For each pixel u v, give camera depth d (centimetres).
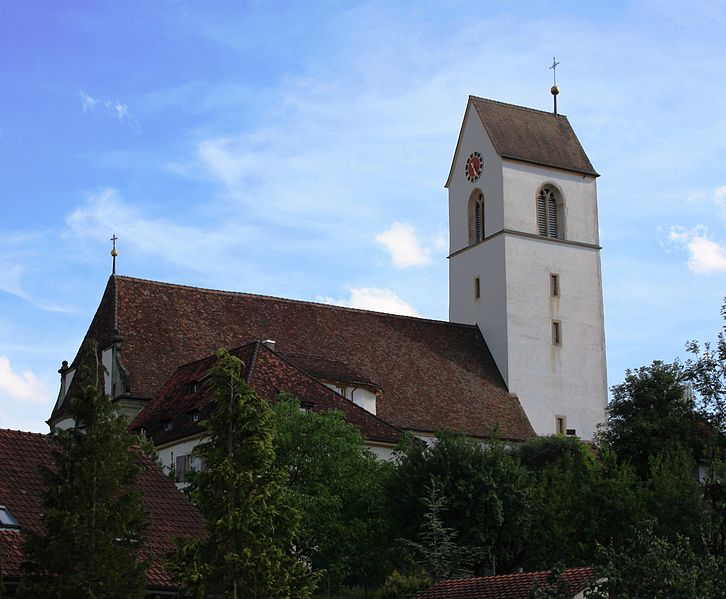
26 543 3712
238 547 3906
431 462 6544
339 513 6103
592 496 6762
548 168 10675
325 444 6238
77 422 3922
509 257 10312
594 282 10662
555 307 10412
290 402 6456
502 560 6506
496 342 10238
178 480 6588
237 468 3978
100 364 3997
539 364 10206
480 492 6438
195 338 8706
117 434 3891
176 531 4488
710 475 5634
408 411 9062
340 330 9544
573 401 10275
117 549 3719
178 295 8969
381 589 5822
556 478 7050
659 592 3581
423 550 5978
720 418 5812
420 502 6356
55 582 3672
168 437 7188
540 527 6531
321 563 5969
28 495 4300
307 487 6097
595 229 10819
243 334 8975
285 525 4053
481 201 10738
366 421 7538
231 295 9250
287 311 9425
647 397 8438
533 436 9450
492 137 10594
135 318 8594
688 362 6000
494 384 9962
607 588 3675
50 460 4559
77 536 3669
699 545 4947
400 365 9512
